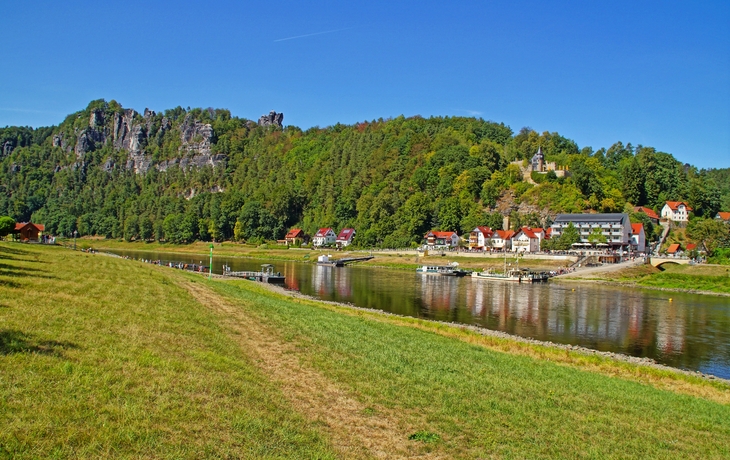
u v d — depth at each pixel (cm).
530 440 2127
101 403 1697
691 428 2600
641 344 5528
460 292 9650
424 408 2339
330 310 6100
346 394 2355
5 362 1825
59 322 2527
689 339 5806
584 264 14000
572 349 5075
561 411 2584
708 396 3516
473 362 3497
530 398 2744
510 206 19612
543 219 18712
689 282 11175
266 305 5000
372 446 1847
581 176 19262
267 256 19488
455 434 2078
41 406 1578
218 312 3925
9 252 6131
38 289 3359
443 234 18662
